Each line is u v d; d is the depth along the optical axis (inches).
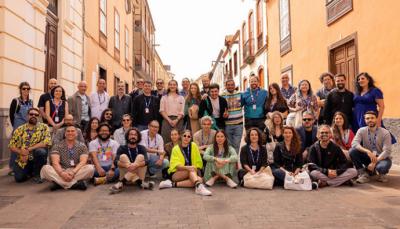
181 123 280.2
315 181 215.6
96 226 138.1
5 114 267.3
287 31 505.4
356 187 210.2
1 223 141.3
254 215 152.3
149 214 154.9
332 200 178.4
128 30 832.3
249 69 767.7
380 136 223.3
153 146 248.1
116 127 305.0
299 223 139.9
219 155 230.2
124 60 777.6
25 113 253.0
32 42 313.3
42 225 139.1
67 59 406.0
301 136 248.5
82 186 206.7
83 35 462.3
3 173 253.6
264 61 629.9
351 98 255.0
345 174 211.3
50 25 367.2
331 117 263.0
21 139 228.2
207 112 265.6
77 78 440.8
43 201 178.2
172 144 258.8
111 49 641.0
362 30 313.1
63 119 259.0
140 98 287.7
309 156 226.7
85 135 264.5
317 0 402.3
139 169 210.7
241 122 271.3
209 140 249.0
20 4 289.9
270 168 220.5
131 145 219.1
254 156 224.8
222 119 270.1
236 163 236.1
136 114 287.0
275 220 144.4
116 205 170.7
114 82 674.2
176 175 220.2
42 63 333.1
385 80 282.2
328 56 377.7
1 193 196.2
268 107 268.1
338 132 246.5
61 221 144.4
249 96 273.3
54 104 267.0
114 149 237.0
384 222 139.9
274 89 267.6
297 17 465.4
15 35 282.2
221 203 174.7
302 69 450.6
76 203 174.2
